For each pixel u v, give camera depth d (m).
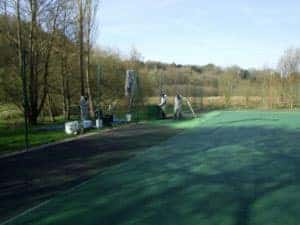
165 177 11.88
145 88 41.78
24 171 12.50
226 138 20.53
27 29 29.39
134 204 9.14
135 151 16.41
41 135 21.69
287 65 48.00
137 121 29.70
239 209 8.85
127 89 31.44
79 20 30.42
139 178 11.72
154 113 31.64
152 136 21.25
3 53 31.25
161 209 8.79
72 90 36.97
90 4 30.67
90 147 17.41
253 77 50.81
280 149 17.16
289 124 27.89
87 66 30.91
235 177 11.98
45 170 12.66
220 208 8.91
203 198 9.70
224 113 39.19
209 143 18.75
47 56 30.94
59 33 31.73
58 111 38.47
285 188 10.72
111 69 39.56
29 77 29.75
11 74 31.48
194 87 48.06
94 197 9.68
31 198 9.58
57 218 8.13
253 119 32.00
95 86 37.12
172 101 45.41
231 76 50.09
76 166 13.30
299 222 8.05
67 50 33.00
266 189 10.61
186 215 8.41
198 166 13.51
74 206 8.95
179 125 27.31
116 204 9.12
